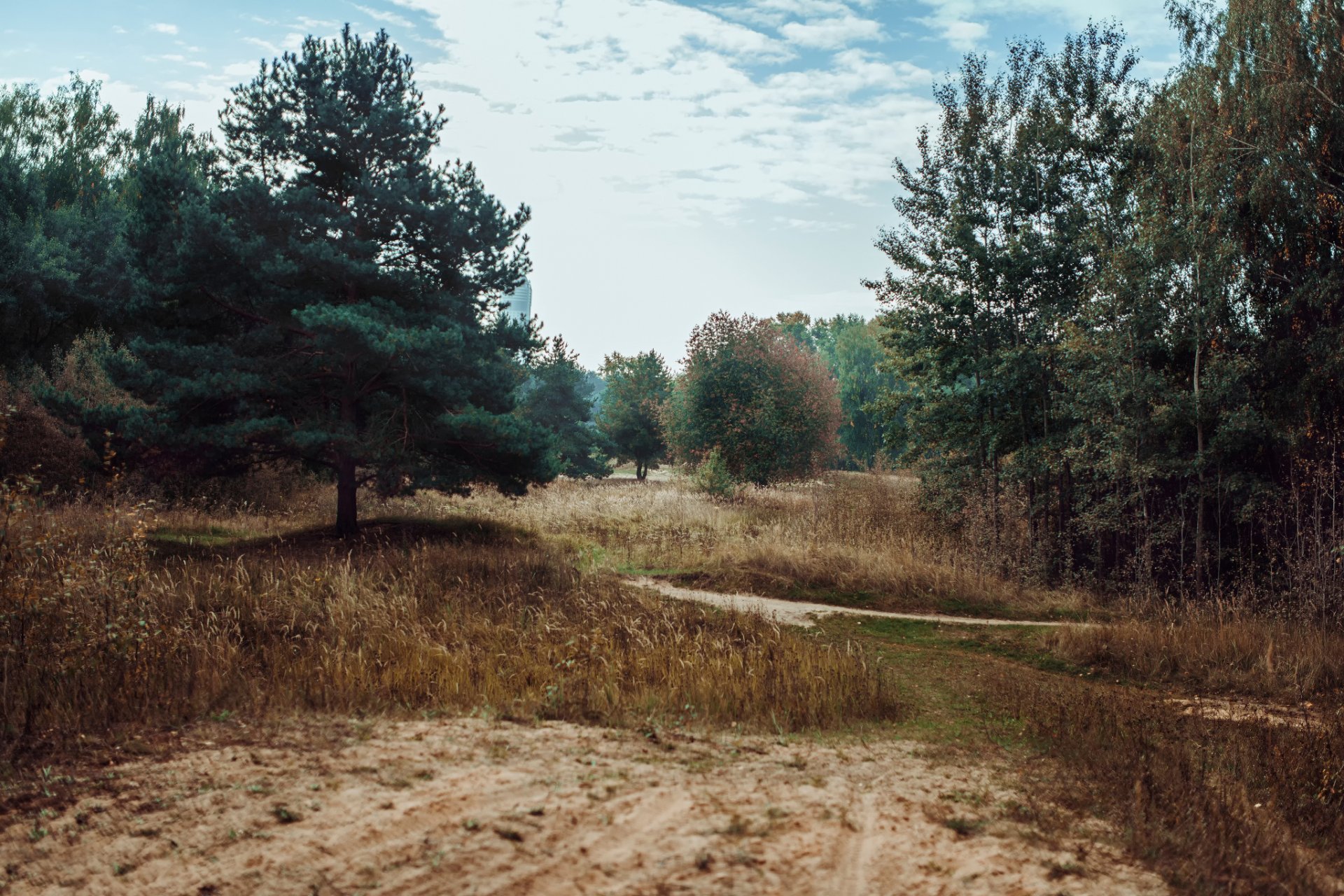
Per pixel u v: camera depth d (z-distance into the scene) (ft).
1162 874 12.99
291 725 19.42
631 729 20.90
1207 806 16.16
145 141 123.75
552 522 73.15
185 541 50.70
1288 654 34.81
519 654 28.78
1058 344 59.62
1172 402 51.06
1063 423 61.41
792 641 33.50
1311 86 48.03
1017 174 62.54
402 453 55.62
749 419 109.09
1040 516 61.05
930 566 52.11
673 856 12.53
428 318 58.13
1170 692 32.22
